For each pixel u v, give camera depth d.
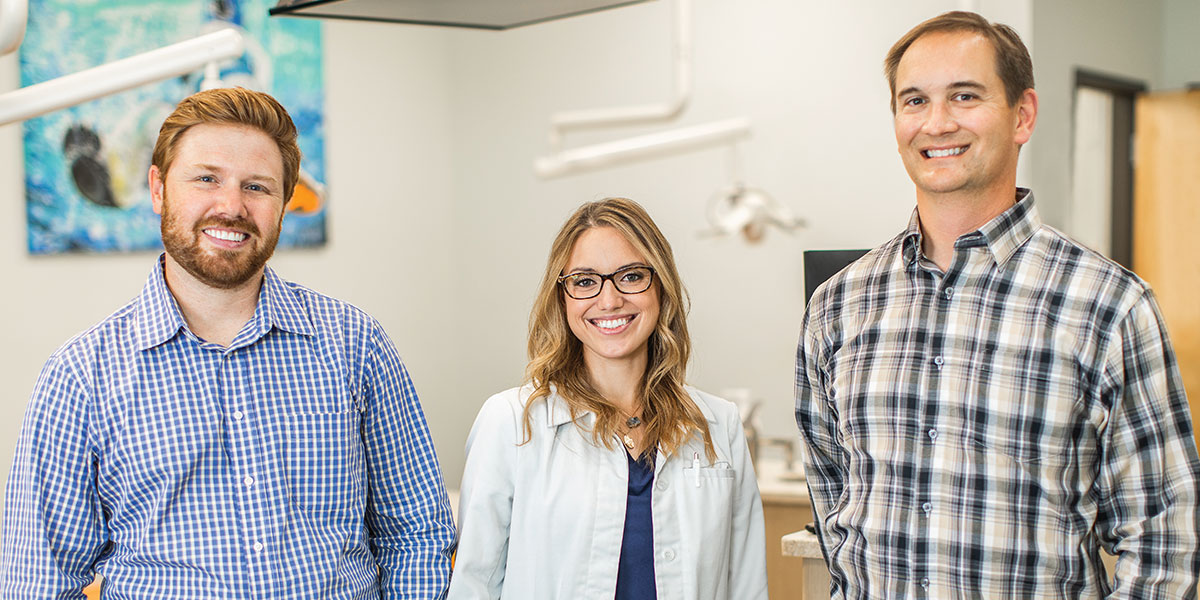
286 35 4.21
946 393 1.63
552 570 1.79
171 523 1.66
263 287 1.78
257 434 1.70
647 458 1.84
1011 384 1.58
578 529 1.78
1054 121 4.31
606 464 1.82
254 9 4.09
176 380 1.68
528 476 1.82
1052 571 1.57
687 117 4.75
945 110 1.60
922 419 1.64
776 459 4.25
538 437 1.83
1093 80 4.63
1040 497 1.57
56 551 1.63
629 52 4.82
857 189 4.41
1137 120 5.08
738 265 4.69
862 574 1.70
